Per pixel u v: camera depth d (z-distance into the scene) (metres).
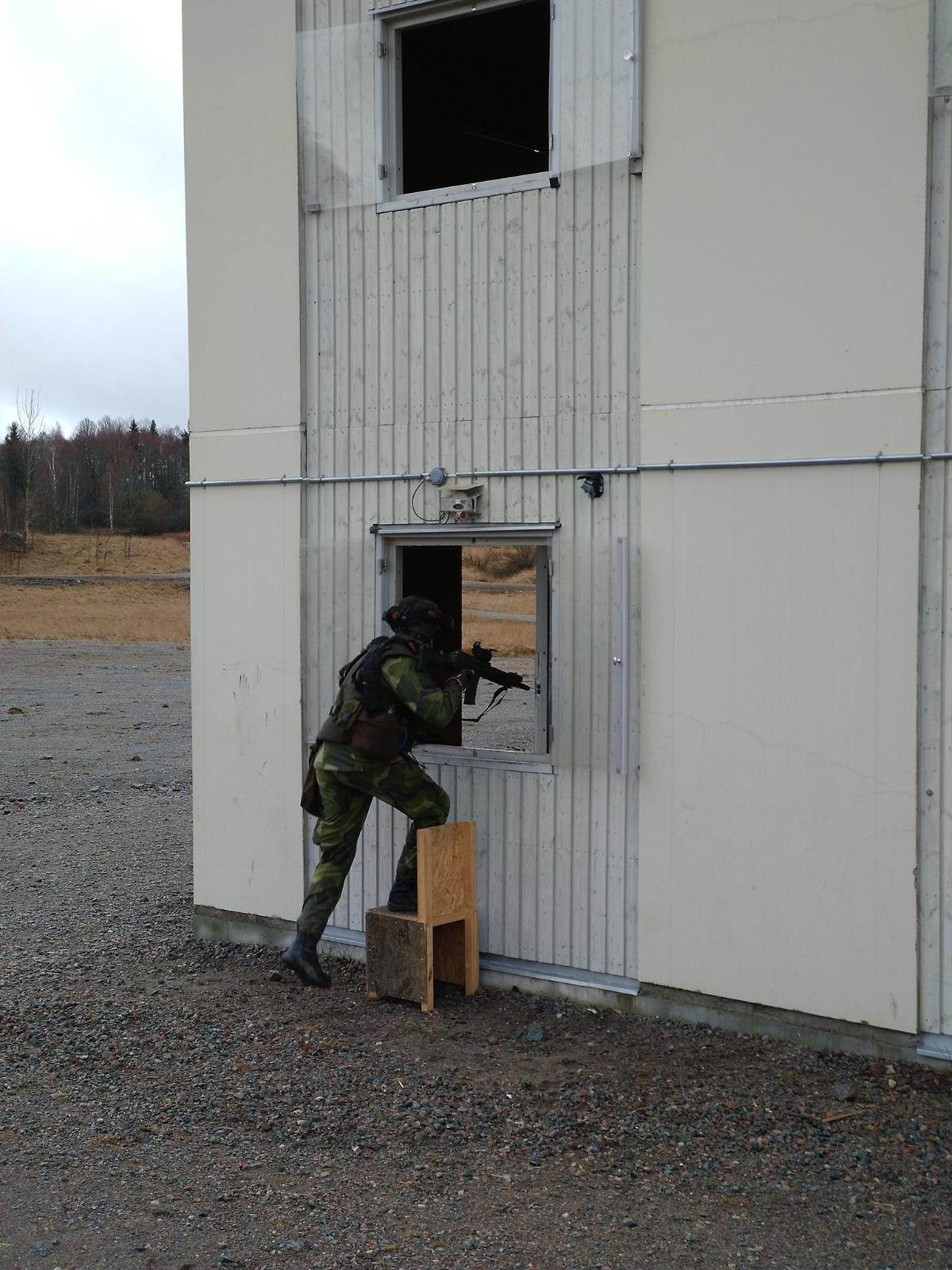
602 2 5.71
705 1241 3.77
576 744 5.91
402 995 5.95
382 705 5.79
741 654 5.41
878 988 5.11
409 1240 3.79
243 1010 6.00
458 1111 4.77
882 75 4.99
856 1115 4.63
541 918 6.06
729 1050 5.30
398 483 6.43
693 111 5.46
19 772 13.66
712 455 5.46
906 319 4.98
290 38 6.66
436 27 7.16
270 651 6.86
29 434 84.88
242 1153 4.44
